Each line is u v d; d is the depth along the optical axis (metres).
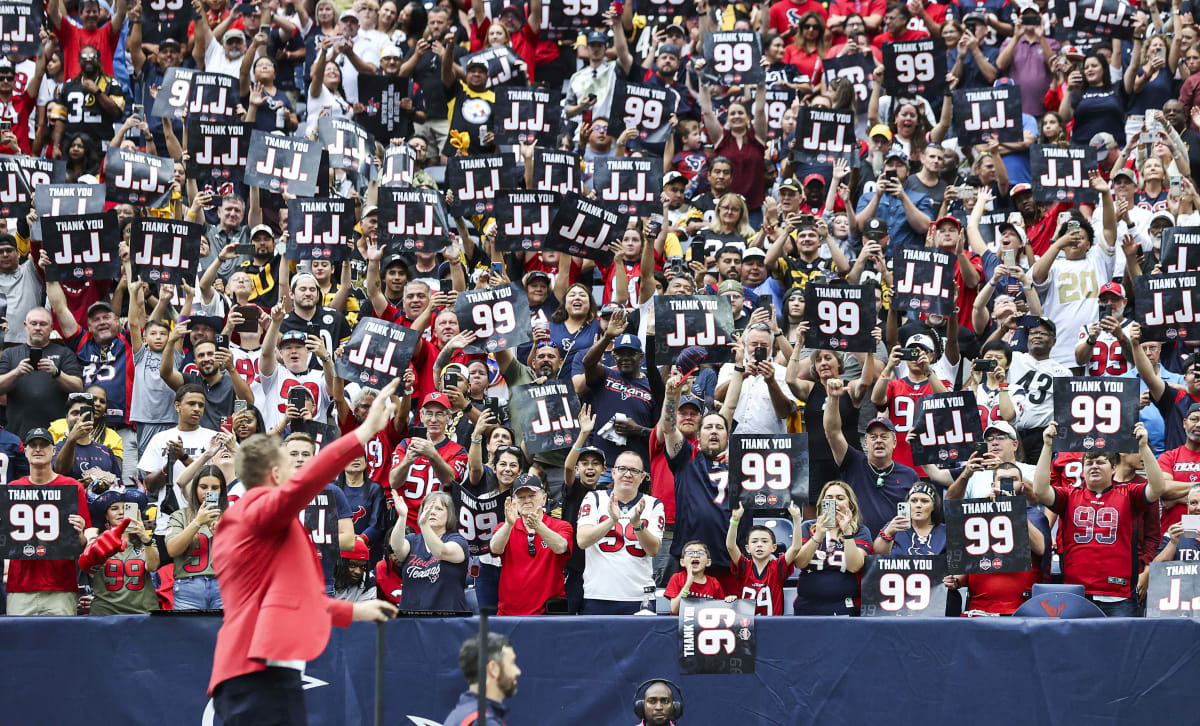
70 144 27.41
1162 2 32.06
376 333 20.59
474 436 19.06
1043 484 18.92
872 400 21.14
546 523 18.34
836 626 16.27
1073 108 28.92
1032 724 15.96
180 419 20.45
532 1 30.20
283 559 10.77
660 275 24.03
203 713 16.08
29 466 20.22
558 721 16.11
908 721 16.11
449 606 17.64
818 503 18.44
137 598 17.69
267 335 21.38
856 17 29.98
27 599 17.83
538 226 22.75
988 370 21.14
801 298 22.53
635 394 21.05
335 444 10.55
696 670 15.95
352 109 29.05
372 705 16.12
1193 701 15.90
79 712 16.11
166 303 22.06
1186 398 21.38
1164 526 19.02
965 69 30.28
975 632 16.19
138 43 30.58
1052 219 25.45
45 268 22.53
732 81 27.56
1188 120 28.38
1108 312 22.80
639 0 29.28
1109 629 16.05
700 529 18.53
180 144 28.03
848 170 26.12
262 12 30.34
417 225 22.94
